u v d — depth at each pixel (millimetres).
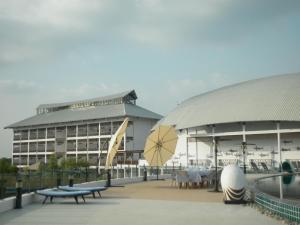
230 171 19781
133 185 35406
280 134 72562
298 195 25438
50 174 27141
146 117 104938
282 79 81750
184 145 84375
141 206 19234
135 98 115875
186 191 28203
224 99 82938
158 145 35844
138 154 98875
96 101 117250
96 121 106312
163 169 54094
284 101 73500
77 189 23062
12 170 62406
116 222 14469
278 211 15195
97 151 105062
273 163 71375
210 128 80312
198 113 83312
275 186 31094
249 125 75688
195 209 17844
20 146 124812
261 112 72938
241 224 13742
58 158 104062
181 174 32000
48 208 18578
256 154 74562
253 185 23562
